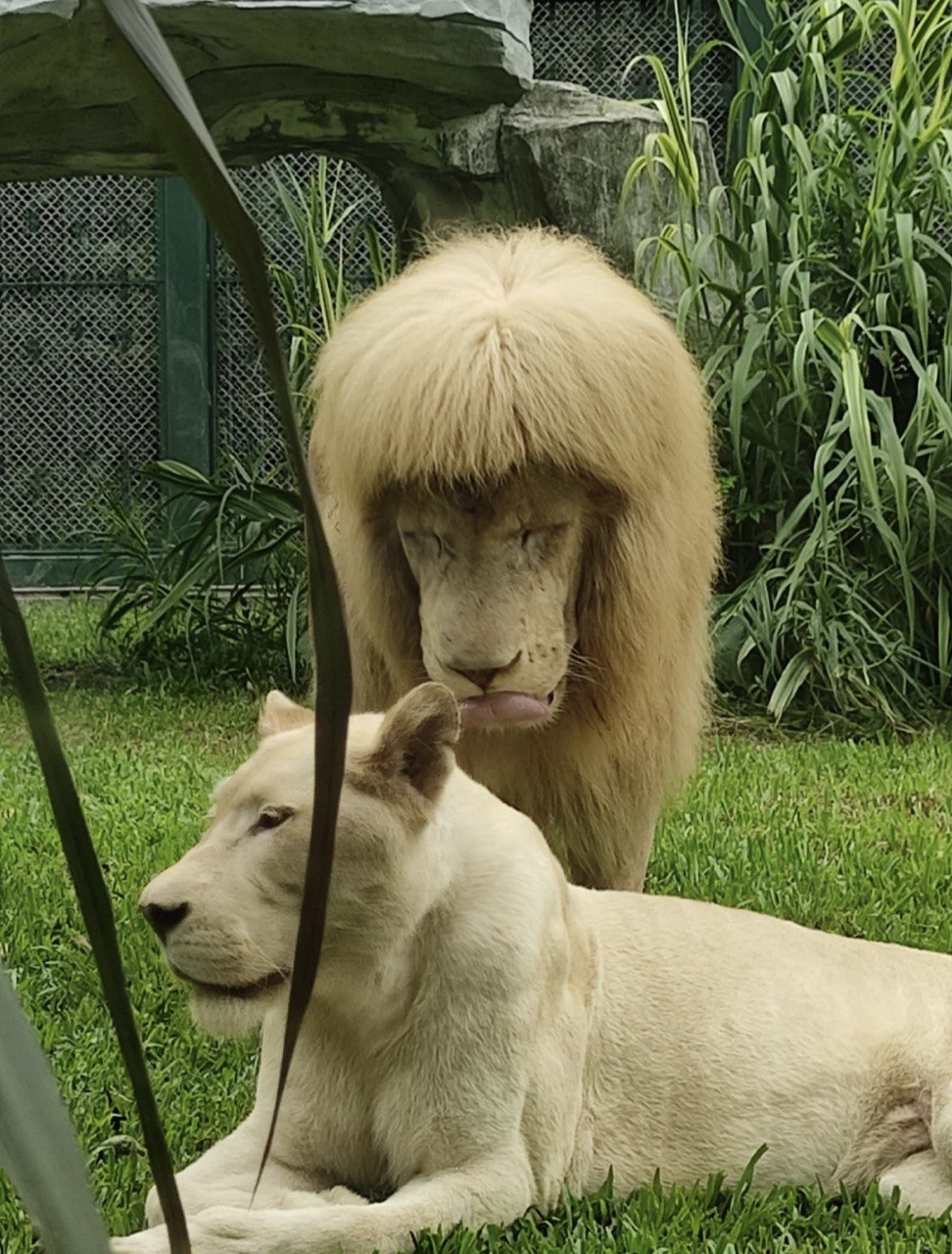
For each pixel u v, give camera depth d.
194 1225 2.35
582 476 3.53
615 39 11.62
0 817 5.90
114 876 4.91
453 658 3.40
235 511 9.64
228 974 2.37
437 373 3.45
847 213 8.92
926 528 8.49
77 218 12.47
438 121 8.77
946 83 9.88
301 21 7.91
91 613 11.30
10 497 12.71
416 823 2.52
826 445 8.04
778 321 8.58
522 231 4.13
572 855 3.97
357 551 3.74
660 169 9.12
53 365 12.62
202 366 12.16
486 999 2.65
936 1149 2.88
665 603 3.76
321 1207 2.49
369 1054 2.69
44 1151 0.61
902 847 5.52
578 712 3.74
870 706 8.09
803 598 8.38
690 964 3.07
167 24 7.92
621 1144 2.93
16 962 4.14
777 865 5.20
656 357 3.71
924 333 8.17
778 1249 2.62
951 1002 3.09
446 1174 2.62
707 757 7.06
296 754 2.54
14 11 7.64
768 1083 2.97
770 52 9.13
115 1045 3.52
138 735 7.66
